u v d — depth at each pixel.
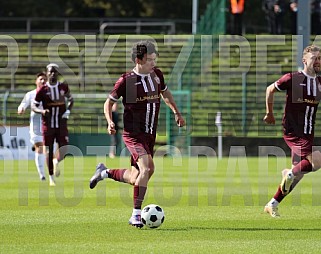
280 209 33.78
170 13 124.50
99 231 26.69
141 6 124.69
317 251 22.64
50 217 30.62
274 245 23.72
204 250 22.77
